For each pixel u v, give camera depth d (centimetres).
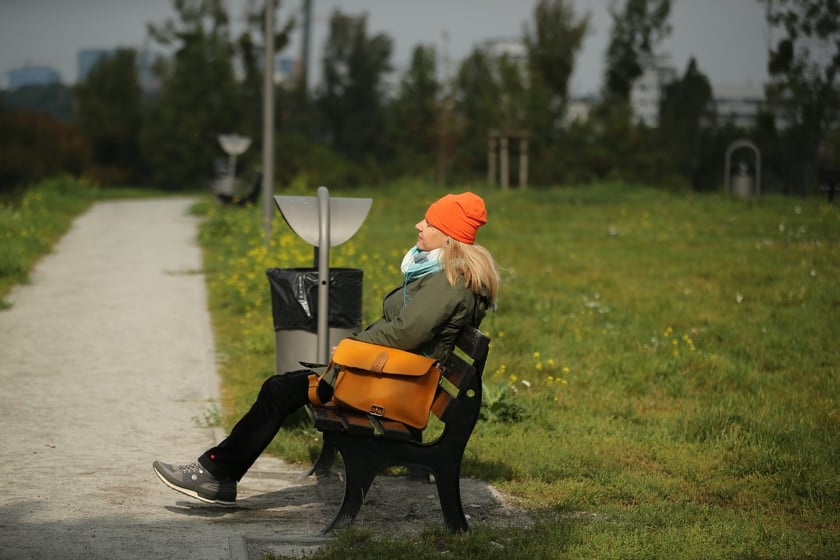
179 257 2858
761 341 1711
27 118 8369
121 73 10825
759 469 1080
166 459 1080
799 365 1563
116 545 780
